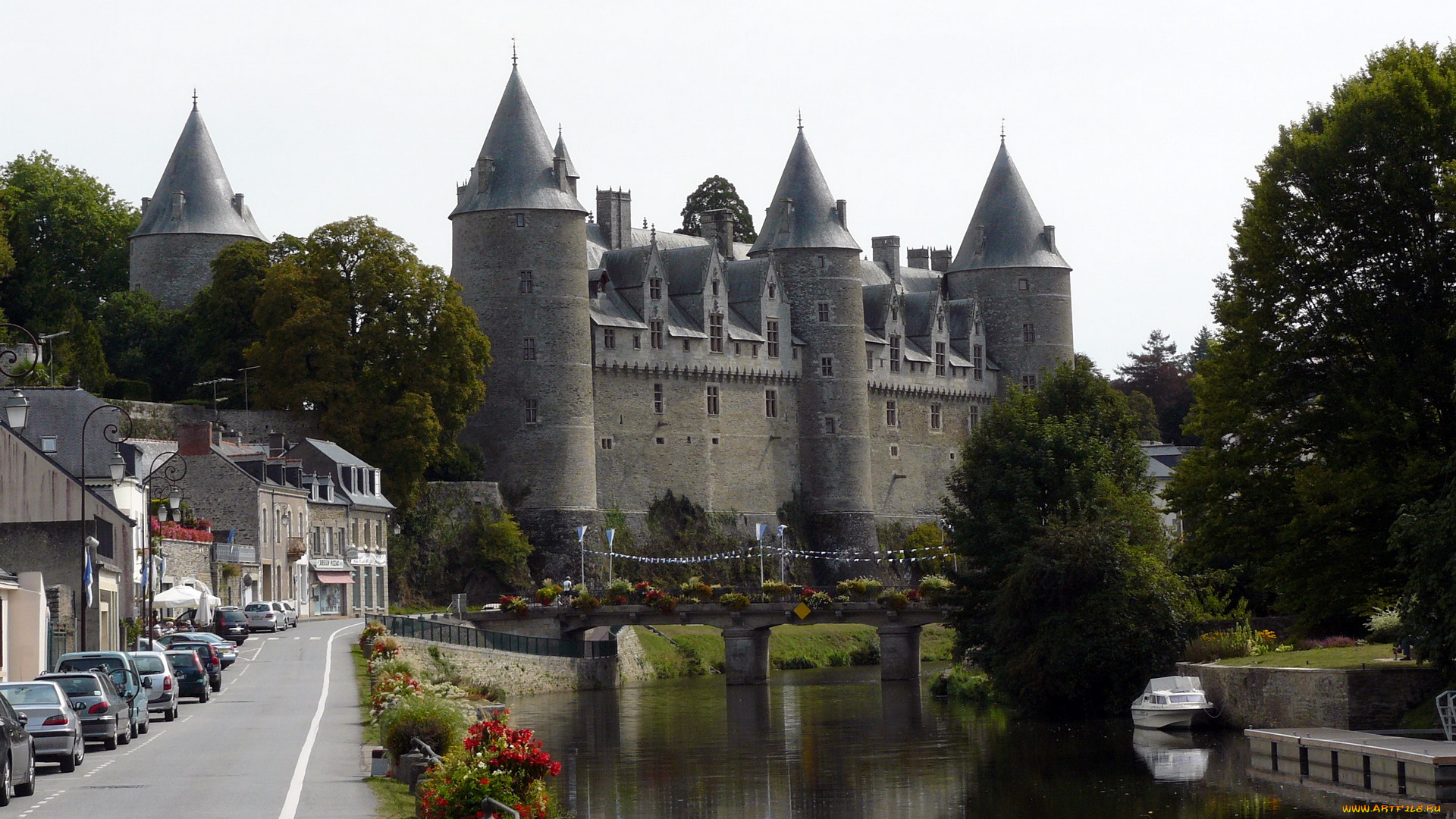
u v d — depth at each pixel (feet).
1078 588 183.62
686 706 222.28
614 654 268.21
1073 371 228.43
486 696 213.05
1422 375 142.72
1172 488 157.28
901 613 272.51
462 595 277.03
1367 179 146.82
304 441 309.01
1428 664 134.31
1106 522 188.65
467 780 76.18
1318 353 149.59
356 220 325.42
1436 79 145.79
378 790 91.20
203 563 256.32
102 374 314.14
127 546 208.74
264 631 248.11
